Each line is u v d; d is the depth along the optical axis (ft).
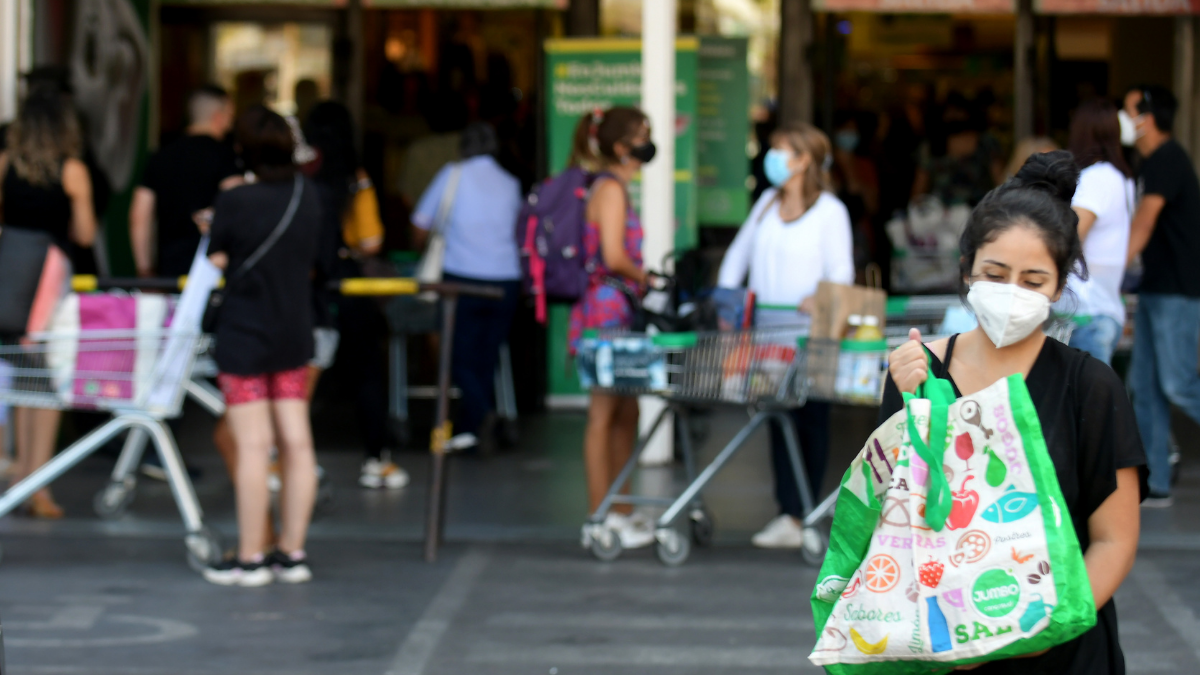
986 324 12.80
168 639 26.48
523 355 53.98
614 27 55.11
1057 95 56.18
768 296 33.30
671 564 32.24
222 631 27.04
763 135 55.77
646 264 42.70
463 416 45.68
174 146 41.04
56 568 31.73
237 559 30.73
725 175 53.06
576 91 50.55
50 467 31.17
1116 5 54.29
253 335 29.37
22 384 31.71
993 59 55.88
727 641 26.55
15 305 30.86
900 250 56.75
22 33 45.47
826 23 55.62
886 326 34.37
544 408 54.19
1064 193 13.43
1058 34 55.83
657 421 33.45
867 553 13.19
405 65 55.93
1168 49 55.77
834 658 12.85
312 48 56.59
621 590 30.22
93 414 44.57
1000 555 12.32
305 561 31.55
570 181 33.86
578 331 33.86
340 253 39.32
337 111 38.70
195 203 40.83
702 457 46.60
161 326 31.55
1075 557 12.23
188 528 31.65
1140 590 30.30
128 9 53.72
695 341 31.14
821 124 55.83
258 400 30.22
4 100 45.03
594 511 33.83
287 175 29.91
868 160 56.39
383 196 56.13
